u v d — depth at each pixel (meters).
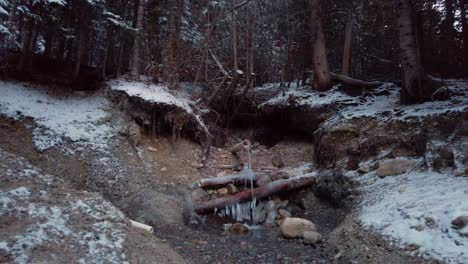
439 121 7.43
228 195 8.37
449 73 13.97
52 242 4.01
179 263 4.72
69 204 4.96
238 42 14.31
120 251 4.32
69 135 8.09
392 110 8.88
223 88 12.94
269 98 13.80
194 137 11.08
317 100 11.88
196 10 12.79
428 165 6.91
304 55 15.14
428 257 4.41
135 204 7.18
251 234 7.07
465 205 4.91
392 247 4.93
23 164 5.78
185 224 7.11
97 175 7.62
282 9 14.66
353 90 12.30
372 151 8.34
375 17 14.41
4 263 3.46
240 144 11.07
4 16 8.70
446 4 13.95
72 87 10.21
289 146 12.11
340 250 5.61
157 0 11.70
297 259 5.58
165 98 10.06
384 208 6.03
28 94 9.05
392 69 17.34
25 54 9.67
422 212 5.25
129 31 10.38
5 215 4.21
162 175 8.67
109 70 11.69
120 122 9.27
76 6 9.70
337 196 8.02
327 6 14.12
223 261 5.45
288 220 6.96
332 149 9.31
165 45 11.38
